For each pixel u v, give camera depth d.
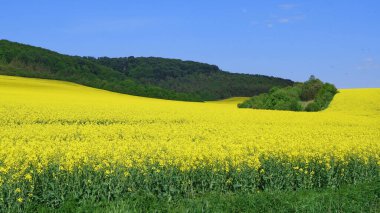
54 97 53.00
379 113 53.09
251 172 13.66
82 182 11.95
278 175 14.11
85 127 24.84
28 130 22.58
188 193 12.62
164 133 23.53
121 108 41.41
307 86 80.44
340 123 37.25
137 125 28.34
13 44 123.19
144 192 12.17
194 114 39.50
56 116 31.30
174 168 13.07
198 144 17.64
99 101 51.22
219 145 17.02
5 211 10.39
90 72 121.62
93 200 11.01
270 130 27.25
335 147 17.27
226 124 31.39
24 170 11.55
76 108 38.44
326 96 71.38
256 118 38.94
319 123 36.72
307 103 77.06
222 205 10.74
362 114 52.28
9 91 59.06
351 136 24.17
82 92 72.12
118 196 11.80
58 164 12.34
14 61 111.19
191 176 13.13
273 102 74.56
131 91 98.06
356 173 15.38
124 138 21.89
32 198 11.20
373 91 76.88
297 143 17.81
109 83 101.75
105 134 22.42
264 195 11.80
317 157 15.44
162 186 12.68
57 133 21.70
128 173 12.06
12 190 10.65
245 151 15.71
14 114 30.88
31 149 13.91
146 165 13.26
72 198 11.15
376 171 15.80
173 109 44.38
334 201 11.29
